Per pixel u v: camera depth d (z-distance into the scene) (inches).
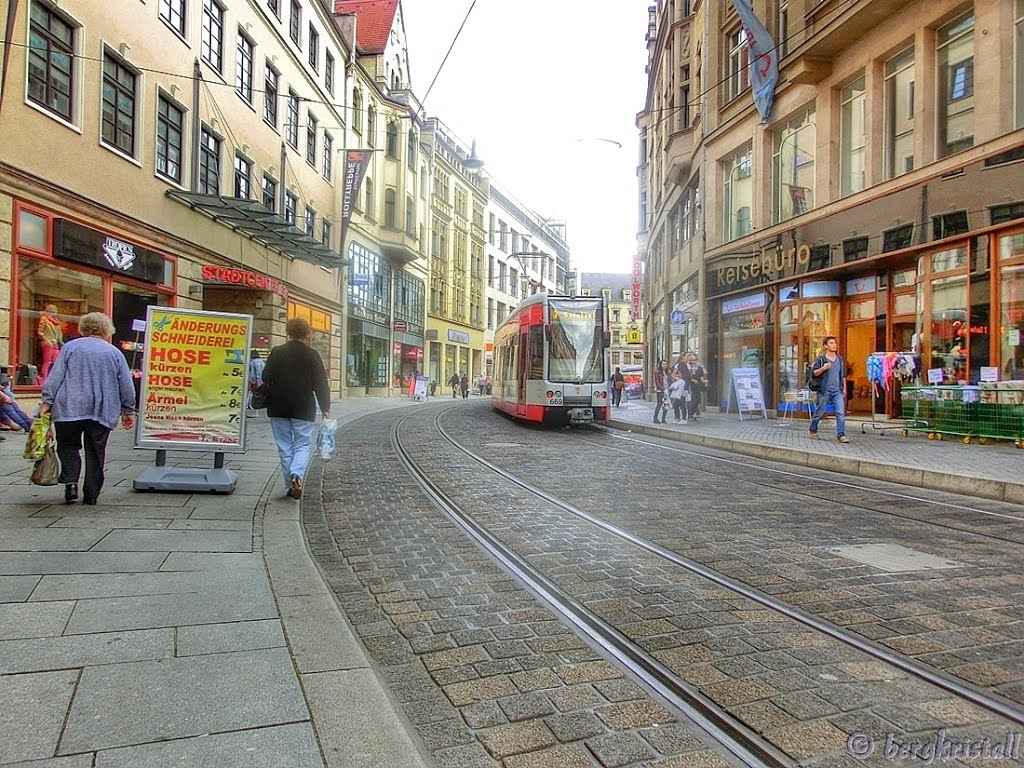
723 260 813.9
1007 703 112.5
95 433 231.0
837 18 580.4
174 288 640.4
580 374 637.9
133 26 565.3
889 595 166.9
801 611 155.6
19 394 443.8
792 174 706.2
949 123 521.0
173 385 270.7
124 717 99.3
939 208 510.0
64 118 486.9
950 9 506.3
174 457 365.1
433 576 181.3
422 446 484.7
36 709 100.3
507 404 760.3
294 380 264.8
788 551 206.5
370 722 101.3
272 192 891.4
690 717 107.9
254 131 824.9
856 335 624.4
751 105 754.2
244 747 93.1
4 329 430.0
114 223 542.0
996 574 183.9
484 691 116.3
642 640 138.8
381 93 1355.8
